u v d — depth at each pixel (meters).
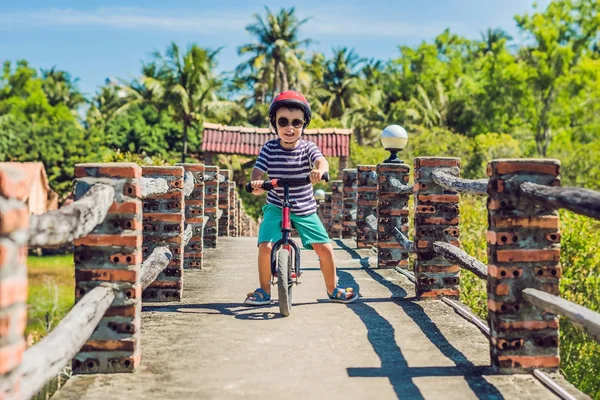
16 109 58.59
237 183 39.78
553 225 3.18
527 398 2.80
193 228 6.58
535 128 49.56
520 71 48.22
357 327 4.05
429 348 3.58
